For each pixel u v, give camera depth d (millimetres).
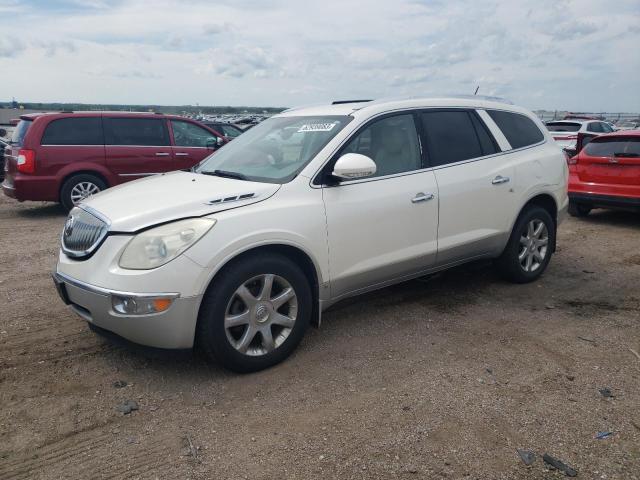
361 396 3354
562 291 5301
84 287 3354
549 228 5559
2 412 3184
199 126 10211
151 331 3262
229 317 3455
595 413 3148
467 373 3633
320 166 3902
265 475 2650
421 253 4430
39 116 8969
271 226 3545
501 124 5223
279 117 4895
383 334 4258
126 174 9445
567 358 3854
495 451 2814
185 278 3236
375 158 4215
